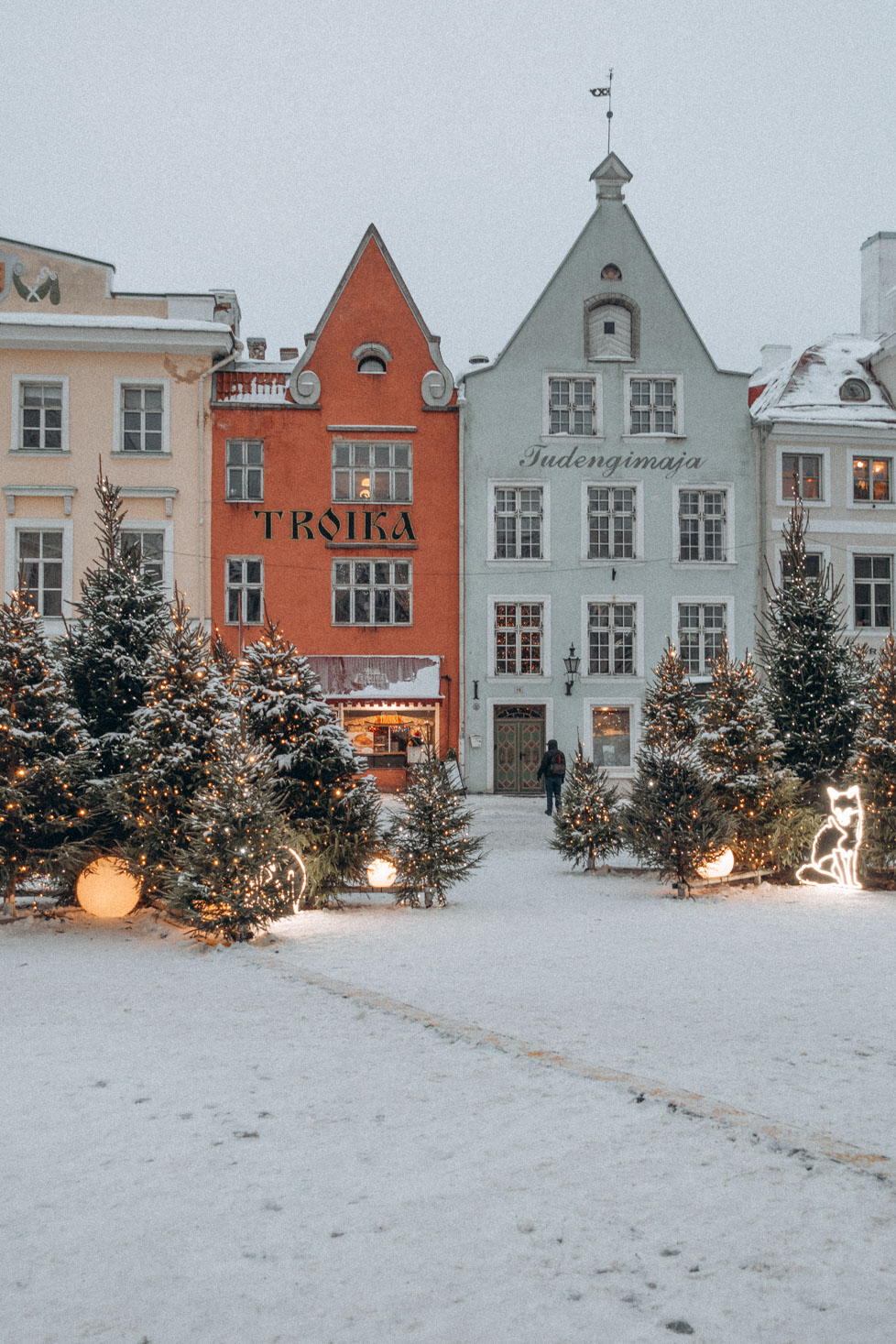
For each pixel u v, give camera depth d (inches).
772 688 690.8
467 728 1413.6
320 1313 155.9
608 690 1432.1
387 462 1427.2
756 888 593.9
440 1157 209.2
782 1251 170.6
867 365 1581.0
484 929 473.4
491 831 949.2
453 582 1427.2
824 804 637.9
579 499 1443.2
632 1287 161.2
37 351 1365.7
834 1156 205.3
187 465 1381.6
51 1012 326.6
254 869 446.6
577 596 1437.0
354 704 1392.7
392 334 1430.9
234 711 536.4
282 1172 203.6
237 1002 337.4
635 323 1459.2
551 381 1455.5
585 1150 211.2
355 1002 332.5
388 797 1272.1
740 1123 222.4
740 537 1460.4
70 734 512.7
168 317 1386.6
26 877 504.7
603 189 1471.5
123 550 600.7
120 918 514.0
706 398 1465.3
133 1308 157.8
